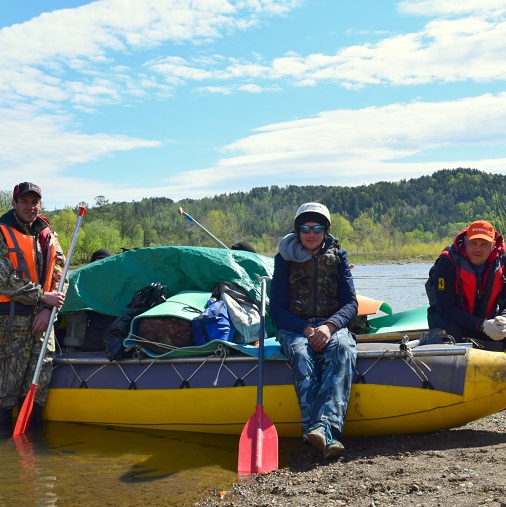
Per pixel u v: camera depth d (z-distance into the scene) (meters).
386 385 4.63
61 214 90.12
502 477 3.54
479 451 4.16
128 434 5.19
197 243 130.25
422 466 3.91
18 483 4.05
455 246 5.13
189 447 4.79
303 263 4.90
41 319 5.56
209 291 5.90
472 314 5.07
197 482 4.02
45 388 5.56
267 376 4.91
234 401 4.97
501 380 4.47
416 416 4.64
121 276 6.04
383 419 4.69
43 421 5.62
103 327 5.96
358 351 4.75
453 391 4.53
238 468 4.25
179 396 5.12
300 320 4.76
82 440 5.03
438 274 5.11
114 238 98.25
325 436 4.19
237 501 3.66
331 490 3.66
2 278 5.40
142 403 5.25
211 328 5.18
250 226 196.88
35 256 5.57
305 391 4.43
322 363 4.61
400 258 101.69
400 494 3.47
